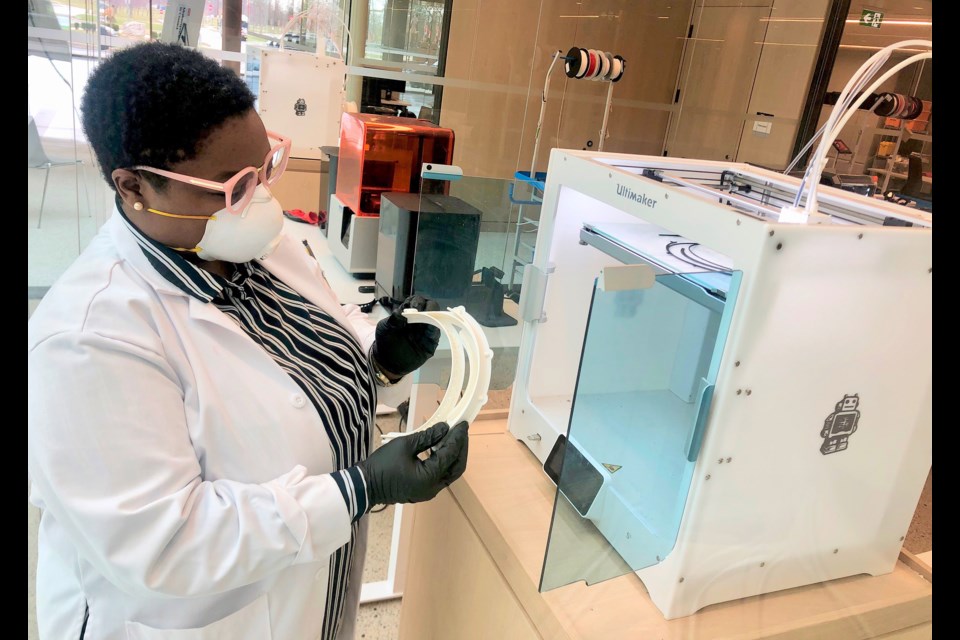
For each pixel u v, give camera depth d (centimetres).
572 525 73
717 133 462
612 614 78
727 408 67
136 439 68
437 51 391
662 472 76
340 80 269
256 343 81
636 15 444
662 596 78
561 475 70
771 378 68
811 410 73
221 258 79
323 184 305
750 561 79
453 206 121
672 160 106
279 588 83
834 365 71
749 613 80
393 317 100
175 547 68
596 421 70
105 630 78
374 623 168
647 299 67
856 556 87
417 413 117
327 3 337
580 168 92
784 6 403
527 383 110
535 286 103
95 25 180
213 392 76
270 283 92
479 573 98
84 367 66
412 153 253
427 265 122
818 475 78
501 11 400
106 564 66
